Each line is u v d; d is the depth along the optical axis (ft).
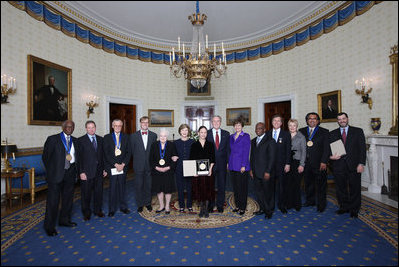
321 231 11.75
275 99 29.84
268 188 13.66
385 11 17.92
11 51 17.83
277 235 11.37
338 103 22.30
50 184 11.79
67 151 12.48
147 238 11.21
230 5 23.54
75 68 24.26
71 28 23.84
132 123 31.83
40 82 20.17
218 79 34.42
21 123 18.58
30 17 19.56
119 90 29.55
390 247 10.07
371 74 19.19
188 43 33.04
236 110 33.30
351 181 13.55
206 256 9.56
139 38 31.22
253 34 30.60
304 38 26.45
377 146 18.40
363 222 12.76
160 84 33.32
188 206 15.11
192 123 34.58
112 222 13.26
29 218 13.91
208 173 13.58
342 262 9.03
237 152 14.16
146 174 15.29
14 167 17.02
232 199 17.84
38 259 9.40
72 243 10.75
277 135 14.33
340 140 13.75
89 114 25.84
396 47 16.88
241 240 10.91
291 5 23.77
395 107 16.85
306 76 26.37
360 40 20.22
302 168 14.32
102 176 14.34
